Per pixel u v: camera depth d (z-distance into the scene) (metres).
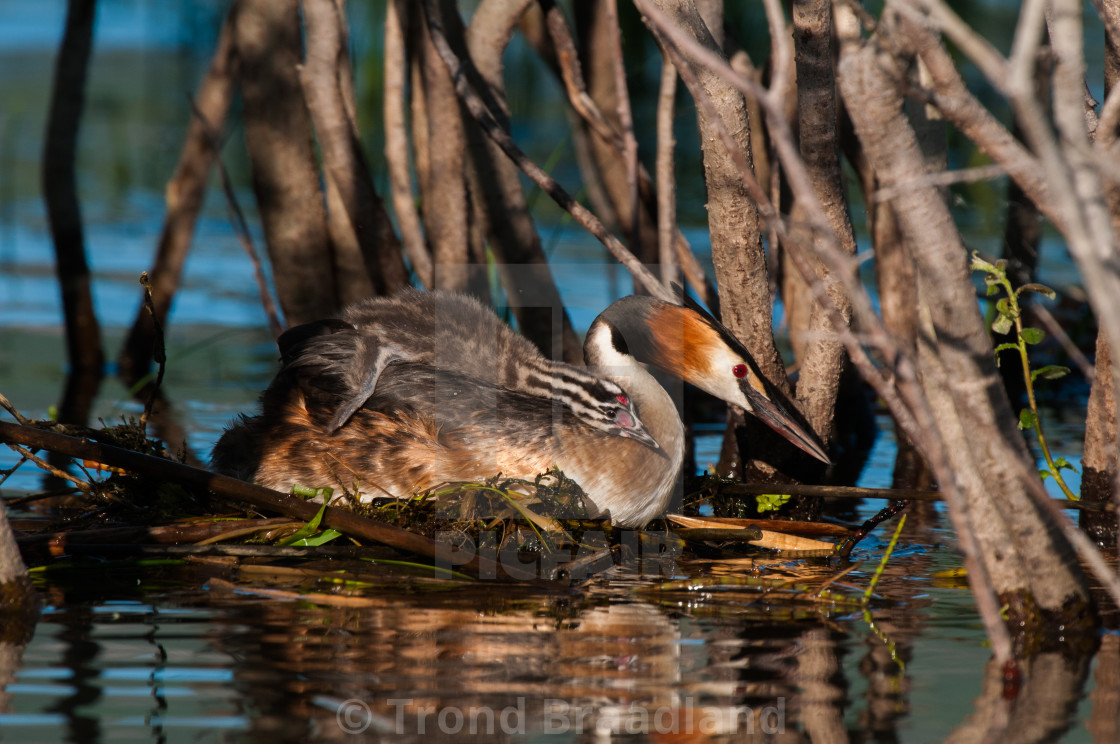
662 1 9.65
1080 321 16.22
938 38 6.16
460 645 7.33
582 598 8.39
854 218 22.00
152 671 6.80
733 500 10.84
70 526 9.60
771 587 8.72
